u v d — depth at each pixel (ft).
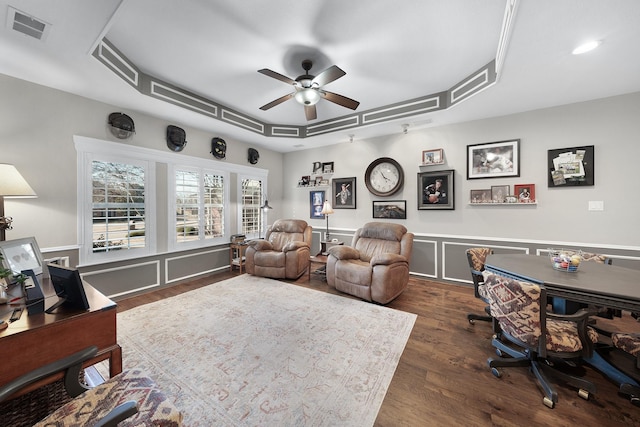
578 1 4.97
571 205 10.15
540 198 10.69
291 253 12.85
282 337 7.41
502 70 7.64
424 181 13.37
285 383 5.52
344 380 5.64
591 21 5.52
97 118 9.75
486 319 8.16
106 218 10.02
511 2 5.31
